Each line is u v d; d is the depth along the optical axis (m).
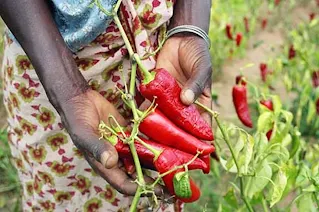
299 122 3.82
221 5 4.88
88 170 2.42
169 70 2.15
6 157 3.63
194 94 1.94
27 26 1.98
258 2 5.68
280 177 2.27
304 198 2.38
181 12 2.22
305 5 6.10
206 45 2.14
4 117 4.20
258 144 2.41
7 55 2.31
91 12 2.05
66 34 2.11
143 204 2.50
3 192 3.58
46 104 2.31
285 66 4.22
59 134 2.36
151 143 1.94
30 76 2.26
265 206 2.55
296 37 4.18
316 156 2.88
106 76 2.22
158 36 2.21
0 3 1.97
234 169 2.39
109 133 1.94
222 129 2.27
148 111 1.93
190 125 1.95
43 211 2.58
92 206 2.52
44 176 2.46
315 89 3.76
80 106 1.93
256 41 5.47
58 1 2.06
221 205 2.64
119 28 1.98
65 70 1.96
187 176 1.88
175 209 2.56
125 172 1.99
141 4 2.12
